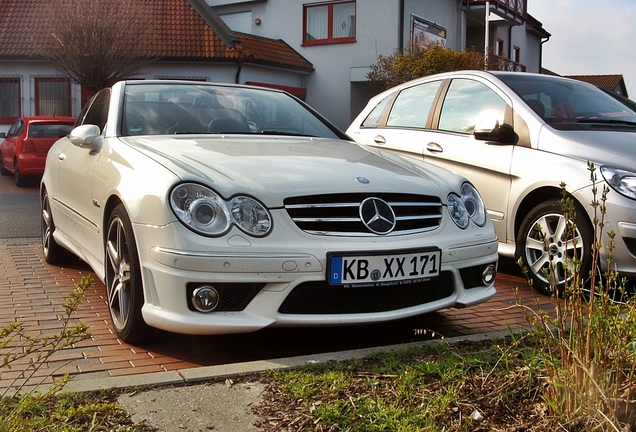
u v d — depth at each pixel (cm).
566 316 324
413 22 2444
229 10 2684
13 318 454
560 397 268
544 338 293
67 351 383
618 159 513
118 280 404
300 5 2514
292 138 494
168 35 2272
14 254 697
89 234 476
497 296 535
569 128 564
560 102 608
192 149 412
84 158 497
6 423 244
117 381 303
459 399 286
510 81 625
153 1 2366
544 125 565
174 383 305
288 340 414
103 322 447
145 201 360
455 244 396
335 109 2475
